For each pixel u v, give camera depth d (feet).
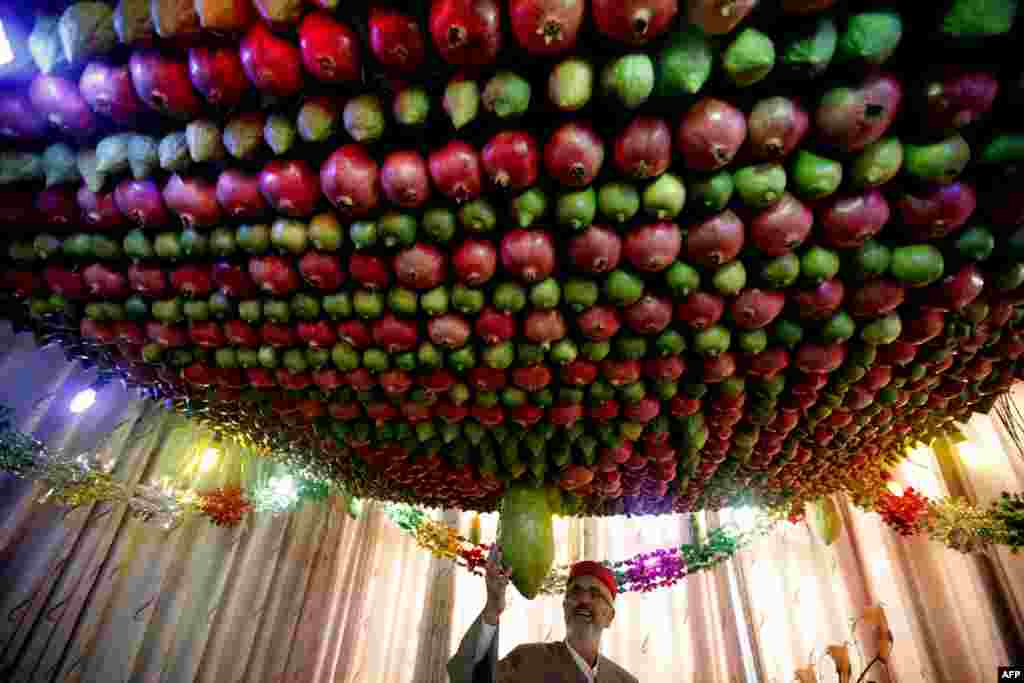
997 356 3.68
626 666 10.82
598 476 4.74
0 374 6.90
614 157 2.43
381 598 12.34
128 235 3.05
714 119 2.24
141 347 3.97
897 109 2.24
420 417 3.87
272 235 2.81
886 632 6.26
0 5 2.48
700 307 2.90
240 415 4.77
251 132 2.54
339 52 2.23
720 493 5.63
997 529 7.16
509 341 3.21
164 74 2.38
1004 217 2.56
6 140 2.80
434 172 2.48
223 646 9.07
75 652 7.22
